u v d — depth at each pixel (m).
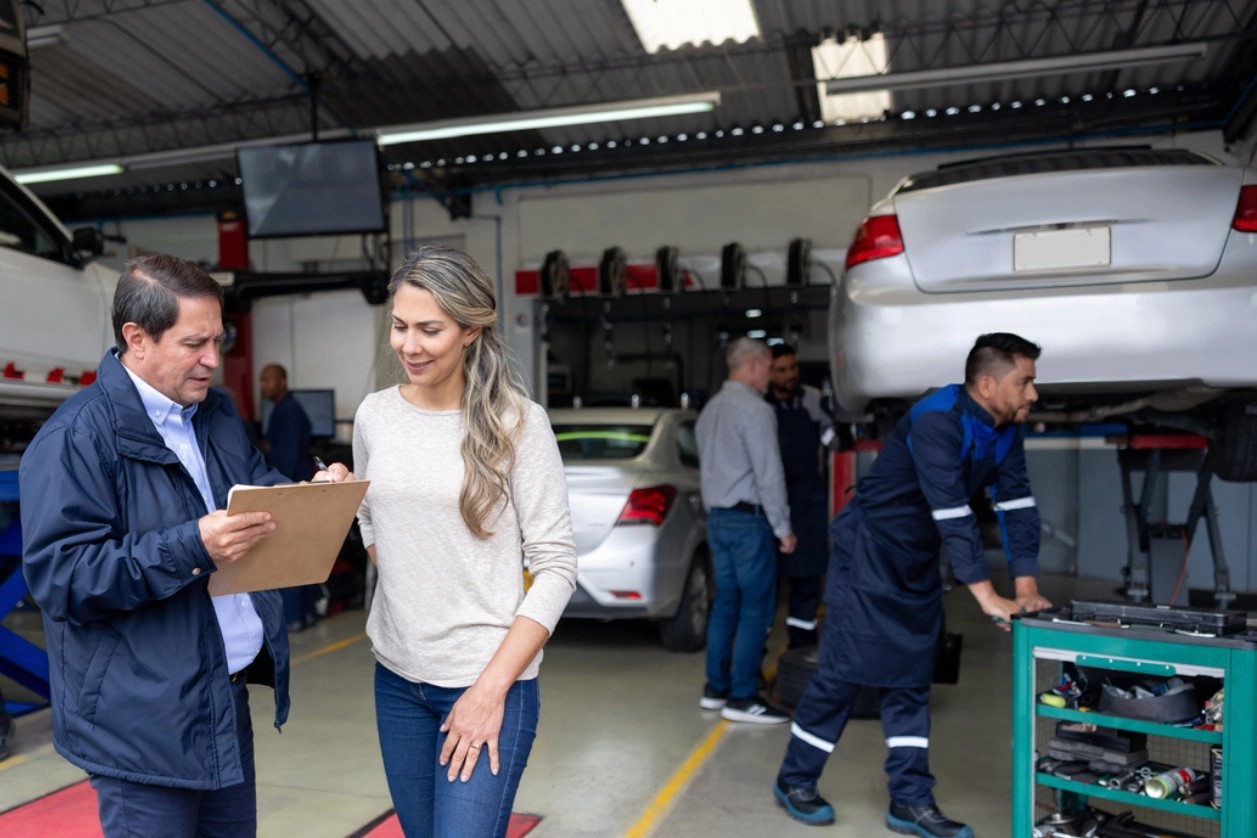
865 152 9.14
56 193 11.41
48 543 1.43
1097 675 2.44
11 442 4.62
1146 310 3.07
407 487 1.64
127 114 9.36
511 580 1.66
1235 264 3.06
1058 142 8.69
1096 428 4.64
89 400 1.54
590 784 3.34
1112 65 6.68
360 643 5.72
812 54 7.71
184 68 8.34
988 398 2.64
